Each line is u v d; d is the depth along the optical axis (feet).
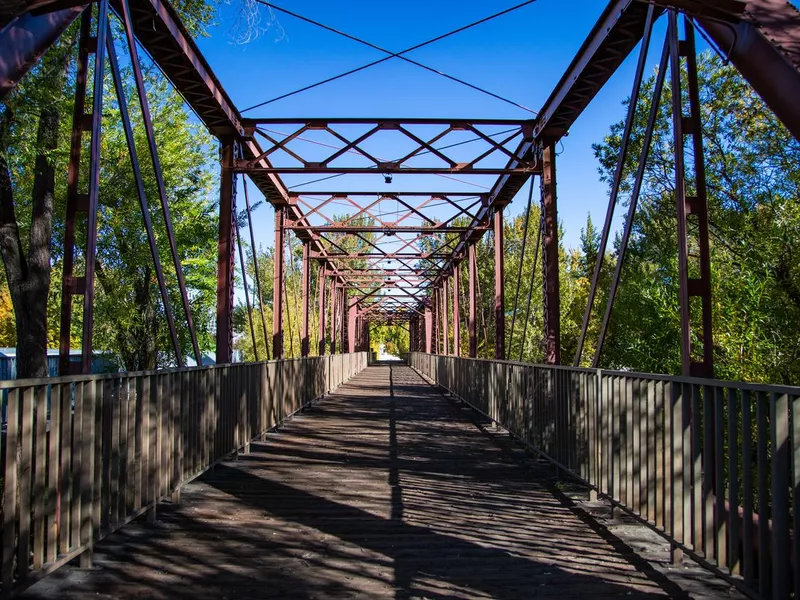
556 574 12.75
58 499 11.97
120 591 11.76
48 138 31.40
